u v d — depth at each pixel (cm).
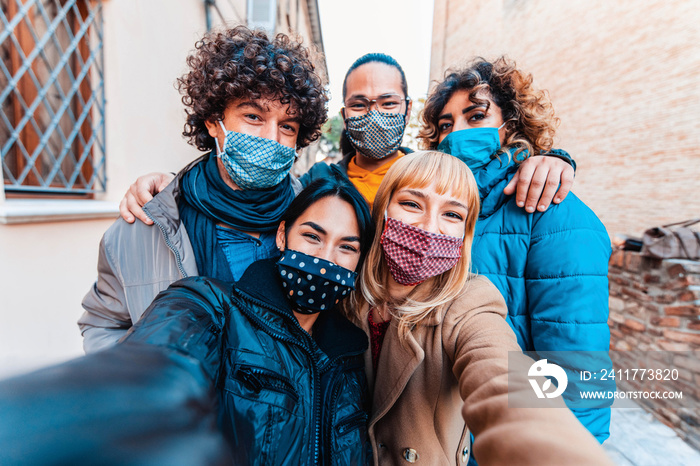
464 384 67
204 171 115
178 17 335
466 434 92
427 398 87
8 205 166
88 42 226
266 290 76
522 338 108
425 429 87
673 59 427
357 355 85
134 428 31
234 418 62
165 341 51
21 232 173
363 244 83
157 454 30
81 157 221
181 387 39
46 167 199
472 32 809
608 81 506
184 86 121
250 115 105
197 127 117
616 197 497
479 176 114
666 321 265
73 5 210
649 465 189
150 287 105
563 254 98
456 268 89
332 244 79
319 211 79
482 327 77
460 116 127
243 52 100
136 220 106
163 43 308
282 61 101
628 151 482
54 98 200
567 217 101
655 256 281
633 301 302
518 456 48
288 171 118
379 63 145
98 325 114
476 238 112
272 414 64
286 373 70
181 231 105
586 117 543
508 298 109
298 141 128
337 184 82
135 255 105
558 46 589
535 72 638
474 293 87
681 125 421
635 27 471
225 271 107
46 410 29
